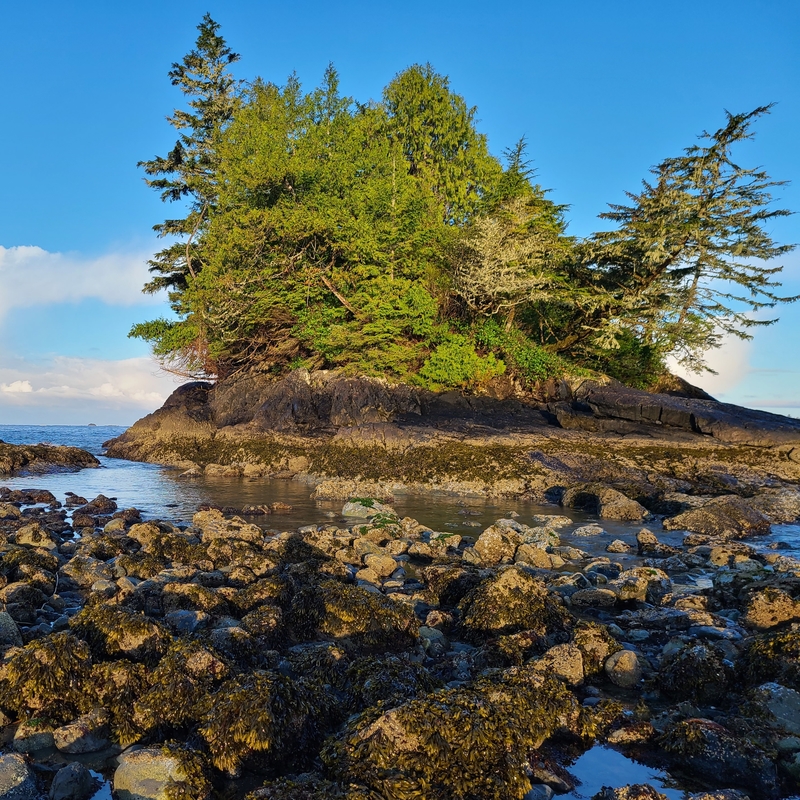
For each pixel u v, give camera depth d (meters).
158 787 4.86
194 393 44.25
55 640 6.38
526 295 38.47
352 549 13.38
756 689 6.43
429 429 30.39
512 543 14.06
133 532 14.55
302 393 35.16
